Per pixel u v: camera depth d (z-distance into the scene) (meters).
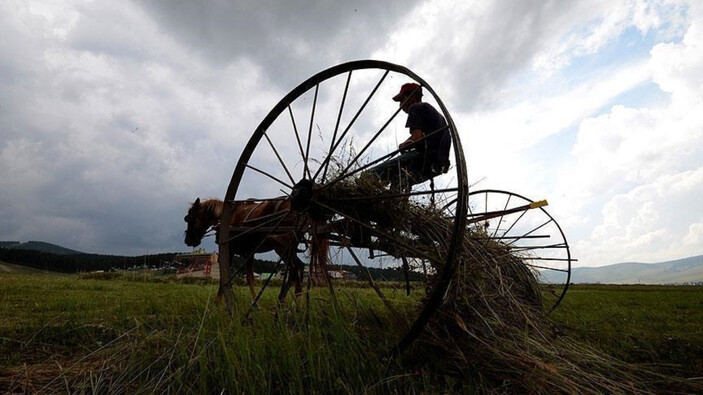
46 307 5.30
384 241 3.15
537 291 3.68
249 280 5.71
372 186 3.02
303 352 2.47
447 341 2.61
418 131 3.26
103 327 3.78
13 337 3.43
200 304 4.34
